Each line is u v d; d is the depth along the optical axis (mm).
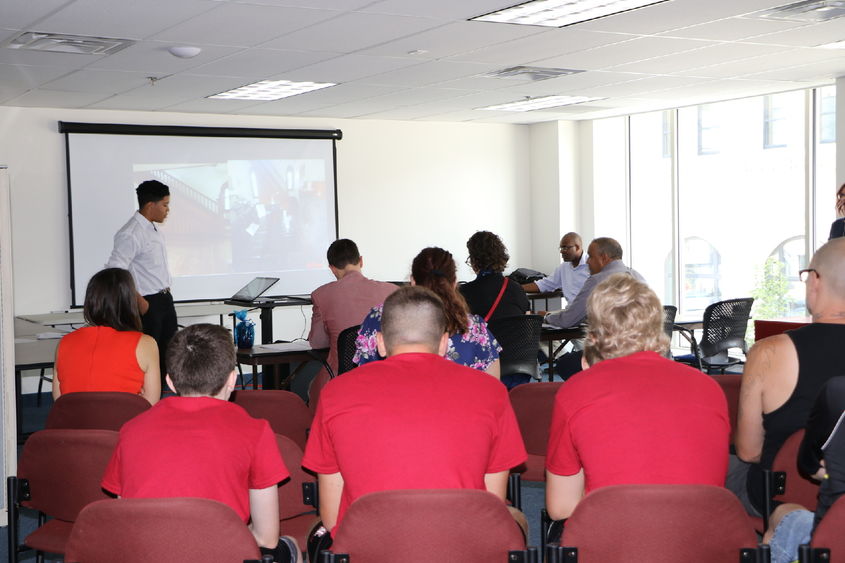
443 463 1995
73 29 4980
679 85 7824
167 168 8711
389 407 2020
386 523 1831
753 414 2416
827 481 1977
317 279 9555
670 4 4746
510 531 1854
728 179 9289
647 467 2025
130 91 7258
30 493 2572
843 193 4230
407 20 4953
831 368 2299
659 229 10250
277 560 2258
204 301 8961
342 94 7824
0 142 7891
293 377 5715
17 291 7988
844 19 5223
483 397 2078
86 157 8266
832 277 2324
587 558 1895
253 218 9172
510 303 4996
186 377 2133
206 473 2051
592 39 5648
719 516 1849
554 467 2166
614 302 2195
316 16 4785
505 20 5070
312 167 9461
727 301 6230
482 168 10562
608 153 10562
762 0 4676
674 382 2088
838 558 1885
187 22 4867
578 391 2113
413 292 2191
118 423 2979
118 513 1866
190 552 1889
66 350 3346
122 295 3402
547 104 8992
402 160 10023
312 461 2131
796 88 8172
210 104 8203
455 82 7309
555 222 10617
